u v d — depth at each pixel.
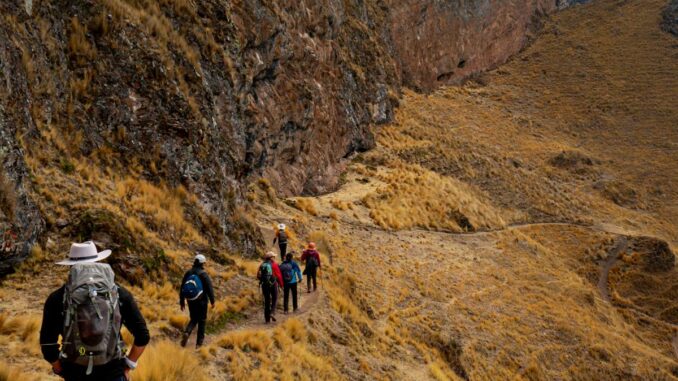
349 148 52.41
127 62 18.27
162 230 15.48
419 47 97.06
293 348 13.66
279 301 17.50
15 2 14.84
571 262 57.50
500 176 68.69
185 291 10.41
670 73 120.69
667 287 56.91
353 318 19.97
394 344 21.78
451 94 103.06
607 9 148.75
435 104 92.38
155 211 15.75
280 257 22.36
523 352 31.27
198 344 10.84
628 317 52.03
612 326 45.59
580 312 42.44
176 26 23.11
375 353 18.81
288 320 15.03
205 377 9.45
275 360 12.63
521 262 46.34
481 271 39.69
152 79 18.77
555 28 143.75
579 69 126.06
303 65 43.53
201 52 23.88
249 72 34.53
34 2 15.83
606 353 36.91
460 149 72.12
